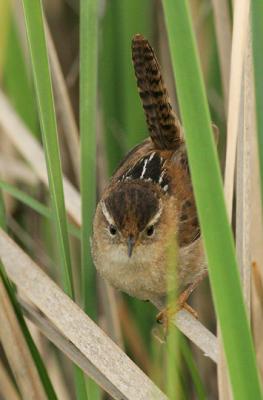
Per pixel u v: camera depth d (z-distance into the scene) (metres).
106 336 6.77
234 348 5.39
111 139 10.40
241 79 6.50
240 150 6.71
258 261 7.70
